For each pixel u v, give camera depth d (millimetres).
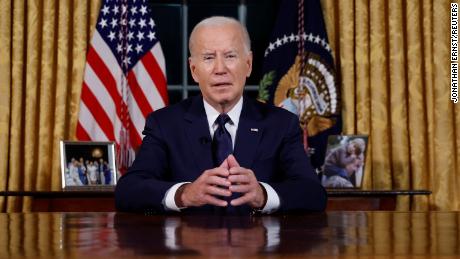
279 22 4027
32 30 3986
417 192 3365
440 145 4004
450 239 1098
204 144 1983
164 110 2082
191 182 1874
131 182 1869
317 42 3990
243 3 4430
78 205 3344
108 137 3861
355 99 4035
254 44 4426
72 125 3984
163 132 2020
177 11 4438
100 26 3939
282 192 1754
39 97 4000
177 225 1381
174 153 1989
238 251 928
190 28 4438
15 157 3949
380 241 1065
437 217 1605
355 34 4039
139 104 3926
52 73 4000
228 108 2033
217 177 1641
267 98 3965
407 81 4043
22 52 3986
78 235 1174
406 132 4023
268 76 3979
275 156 1989
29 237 1141
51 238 1123
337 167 3596
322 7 4086
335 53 4090
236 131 2010
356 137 3609
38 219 1567
